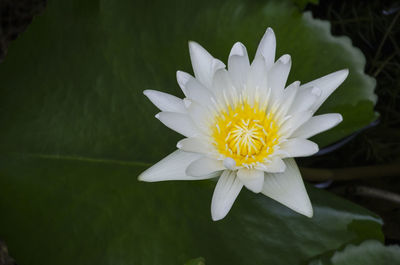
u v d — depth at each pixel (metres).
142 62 0.68
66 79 0.68
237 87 0.65
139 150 0.67
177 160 0.64
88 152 0.67
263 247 0.65
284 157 0.63
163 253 0.65
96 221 0.66
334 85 0.64
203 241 0.65
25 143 0.67
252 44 0.68
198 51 0.65
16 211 0.66
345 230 0.65
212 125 0.64
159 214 0.66
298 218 0.65
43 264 0.65
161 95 0.65
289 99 0.63
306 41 0.68
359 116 0.67
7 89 0.68
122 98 0.68
